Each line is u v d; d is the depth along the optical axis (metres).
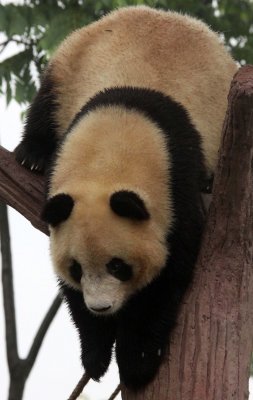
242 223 11.19
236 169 10.91
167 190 11.49
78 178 11.53
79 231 11.11
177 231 11.48
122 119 11.94
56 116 14.14
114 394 12.28
